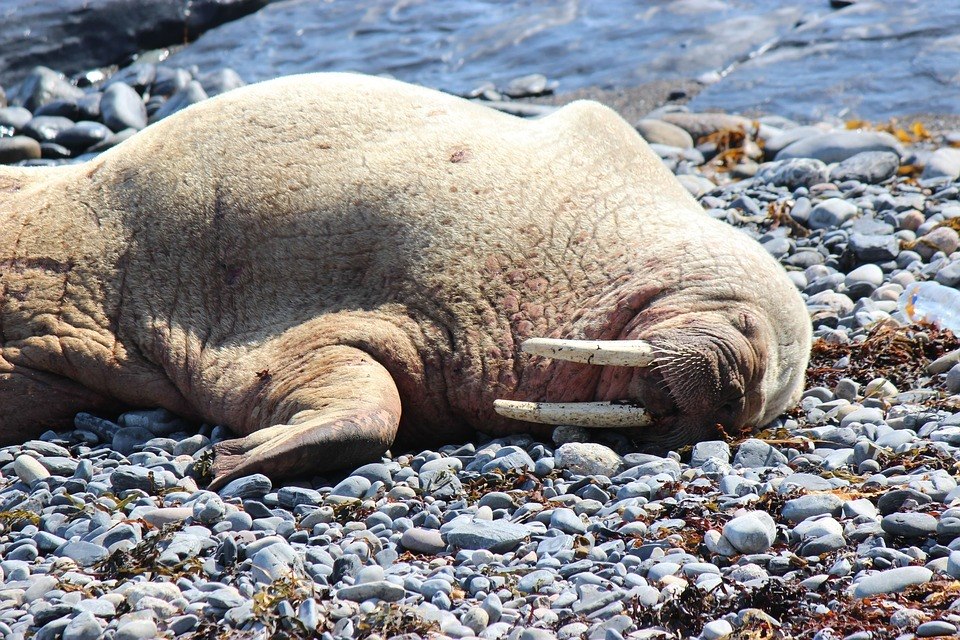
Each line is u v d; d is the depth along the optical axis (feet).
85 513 71.67
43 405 92.99
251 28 277.23
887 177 154.10
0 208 97.66
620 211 89.92
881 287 116.47
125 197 94.84
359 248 89.04
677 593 56.65
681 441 81.41
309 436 76.43
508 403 82.23
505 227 88.12
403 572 61.82
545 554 63.16
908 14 233.35
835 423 86.94
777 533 63.41
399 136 92.58
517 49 253.24
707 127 189.67
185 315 91.91
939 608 54.44
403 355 86.12
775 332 85.15
